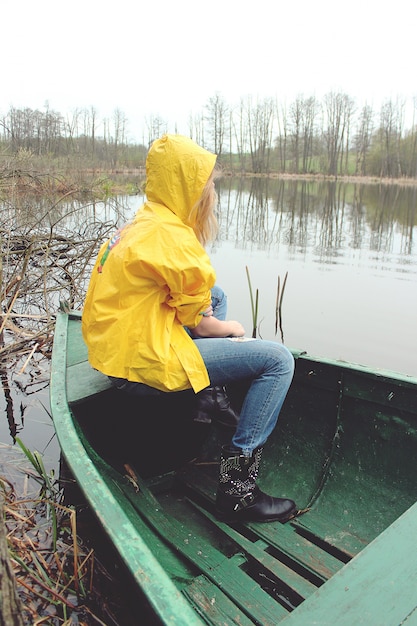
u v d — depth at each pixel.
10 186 7.75
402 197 31.12
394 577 1.38
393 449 2.63
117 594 2.29
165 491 2.72
